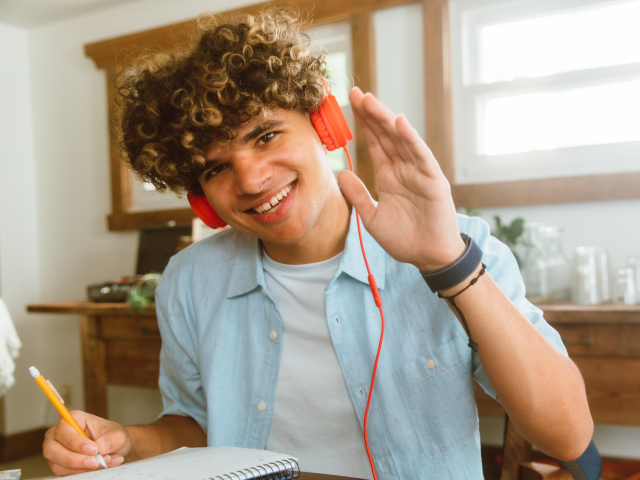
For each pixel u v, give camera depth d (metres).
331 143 0.84
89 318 2.39
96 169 3.13
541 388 0.68
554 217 2.15
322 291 0.92
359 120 0.66
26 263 3.26
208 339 0.99
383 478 0.87
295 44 0.84
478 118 2.33
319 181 0.82
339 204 0.92
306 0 2.53
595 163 2.10
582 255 1.83
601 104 2.11
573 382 0.71
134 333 2.30
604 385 1.62
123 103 0.91
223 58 0.76
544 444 0.72
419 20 2.36
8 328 2.32
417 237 0.66
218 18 0.89
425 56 2.32
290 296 0.94
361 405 0.88
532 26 2.25
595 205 2.08
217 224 0.94
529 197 2.15
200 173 0.82
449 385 0.86
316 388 0.91
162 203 2.98
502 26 2.31
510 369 0.67
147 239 2.72
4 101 3.20
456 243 0.65
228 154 0.78
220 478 0.59
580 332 1.65
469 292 0.66
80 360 3.15
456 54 2.35
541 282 1.94
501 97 2.29
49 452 0.75
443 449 0.86
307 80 0.81
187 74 0.81
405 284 0.89
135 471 0.63
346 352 0.89
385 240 0.68
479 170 2.30
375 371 0.84
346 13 2.46
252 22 0.83
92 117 3.13
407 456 0.86
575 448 0.73
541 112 2.22
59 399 0.77
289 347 0.94
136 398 2.98
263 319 0.96
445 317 0.87
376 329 0.88
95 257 3.14
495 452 2.24
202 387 1.05
